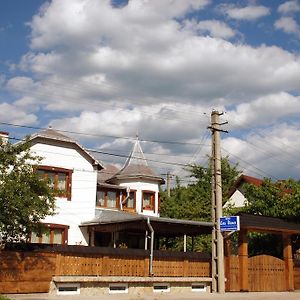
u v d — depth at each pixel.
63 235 30.89
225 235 26.70
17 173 20.36
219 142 27.30
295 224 29.11
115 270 23.44
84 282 22.25
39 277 21.09
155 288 24.78
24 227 20.53
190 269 26.11
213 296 23.84
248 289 26.70
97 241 33.12
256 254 31.94
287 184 33.25
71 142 32.03
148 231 31.27
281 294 25.86
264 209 32.62
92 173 32.97
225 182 53.66
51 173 31.08
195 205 45.50
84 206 32.16
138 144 39.94
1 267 20.16
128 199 37.47
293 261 29.50
